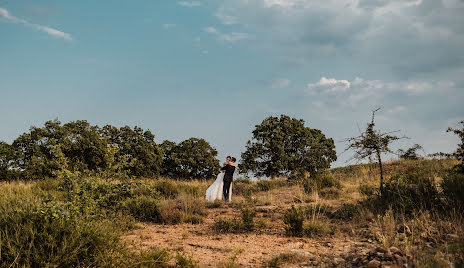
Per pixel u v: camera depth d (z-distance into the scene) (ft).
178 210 30.55
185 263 15.70
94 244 14.76
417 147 26.99
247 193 44.19
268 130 94.58
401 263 13.57
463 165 26.78
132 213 29.32
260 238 22.43
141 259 15.33
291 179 58.70
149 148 112.27
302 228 22.93
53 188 45.09
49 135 95.40
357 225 23.39
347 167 67.92
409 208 23.59
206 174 122.31
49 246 13.78
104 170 24.62
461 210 21.30
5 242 13.66
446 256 14.15
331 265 15.34
